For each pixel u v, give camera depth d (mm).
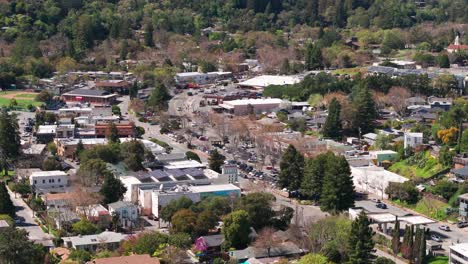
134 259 142375
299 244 157875
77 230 162250
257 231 164625
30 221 173375
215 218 165125
